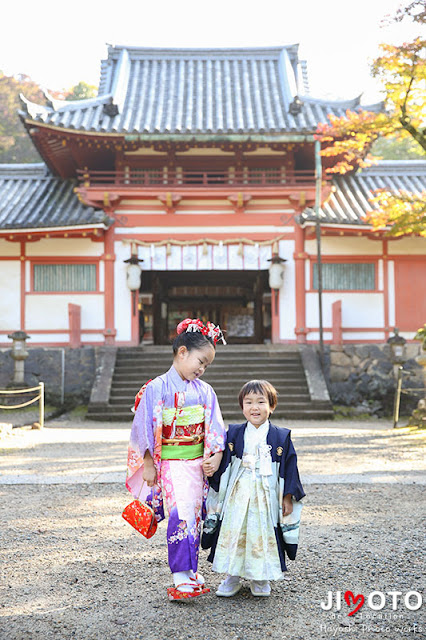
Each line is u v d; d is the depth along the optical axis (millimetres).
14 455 8625
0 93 37000
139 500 3422
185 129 16281
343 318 17250
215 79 19484
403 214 12570
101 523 4969
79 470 7316
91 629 2967
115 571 3812
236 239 17125
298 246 17188
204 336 3404
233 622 3039
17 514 5266
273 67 20281
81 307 17031
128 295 17047
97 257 17078
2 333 16938
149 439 3299
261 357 16000
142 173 16859
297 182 17438
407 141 35531
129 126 16422
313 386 14648
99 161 17938
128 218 17172
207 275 21609
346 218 16688
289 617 3100
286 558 3990
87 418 13953
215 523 3375
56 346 16922
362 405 15906
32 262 17078
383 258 17406
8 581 3641
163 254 17125
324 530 4672
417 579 3604
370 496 5824
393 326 17297
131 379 15234
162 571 3812
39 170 19328
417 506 5414
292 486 3275
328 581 3592
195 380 3432
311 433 11234
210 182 17797
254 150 17125
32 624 3029
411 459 8086
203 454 3404
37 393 15469
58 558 4078
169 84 19219
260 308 21047
